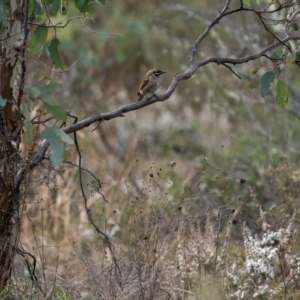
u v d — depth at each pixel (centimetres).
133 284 862
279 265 982
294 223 1059
